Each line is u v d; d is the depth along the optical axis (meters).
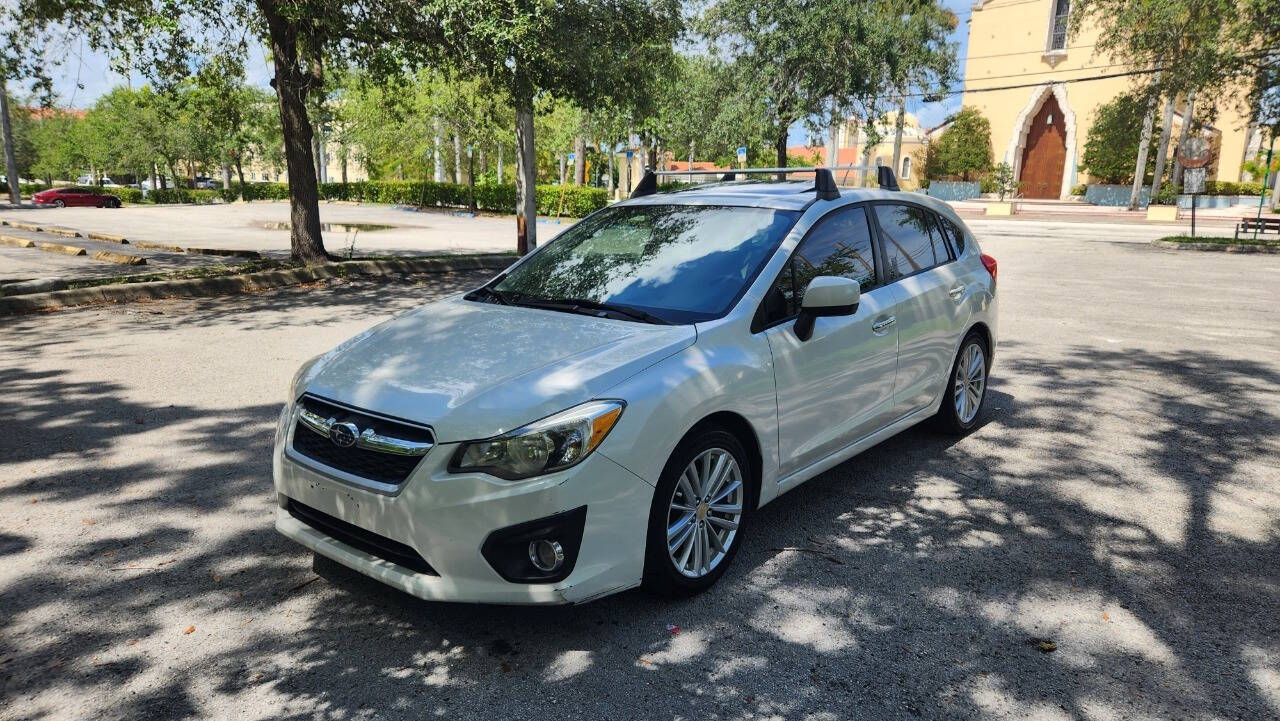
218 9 11.05
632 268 4.04
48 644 2.99
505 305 3.96
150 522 4.01
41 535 3.85
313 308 10.19
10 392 6.23
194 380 6.60
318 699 2.71
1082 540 3.92
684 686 2.79
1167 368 7.40
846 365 4.07
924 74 23.59
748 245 3.97
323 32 11.62
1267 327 9.44
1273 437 5.46
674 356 3.25
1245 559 3.73
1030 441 5.38
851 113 23.45
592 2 11.91
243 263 14.50
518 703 2.70
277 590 3.40
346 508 3.02
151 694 2.72
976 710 2.67
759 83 22.11
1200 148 21.95
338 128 45.47
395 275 13.70
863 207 4.55
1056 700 2.73
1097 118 41.66
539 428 2.83
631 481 2.97
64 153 67.31
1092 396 6.48
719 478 3.43
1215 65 20.08
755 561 3.70
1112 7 24.27
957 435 5.46
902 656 2.97
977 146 47.22
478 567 2.83
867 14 21.48
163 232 21.98
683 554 3.35
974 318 5.25
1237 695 2.76
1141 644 3.05
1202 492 4.52
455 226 27.77
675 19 13.12
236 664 2.90
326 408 3.17
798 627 3.16
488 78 12.00
